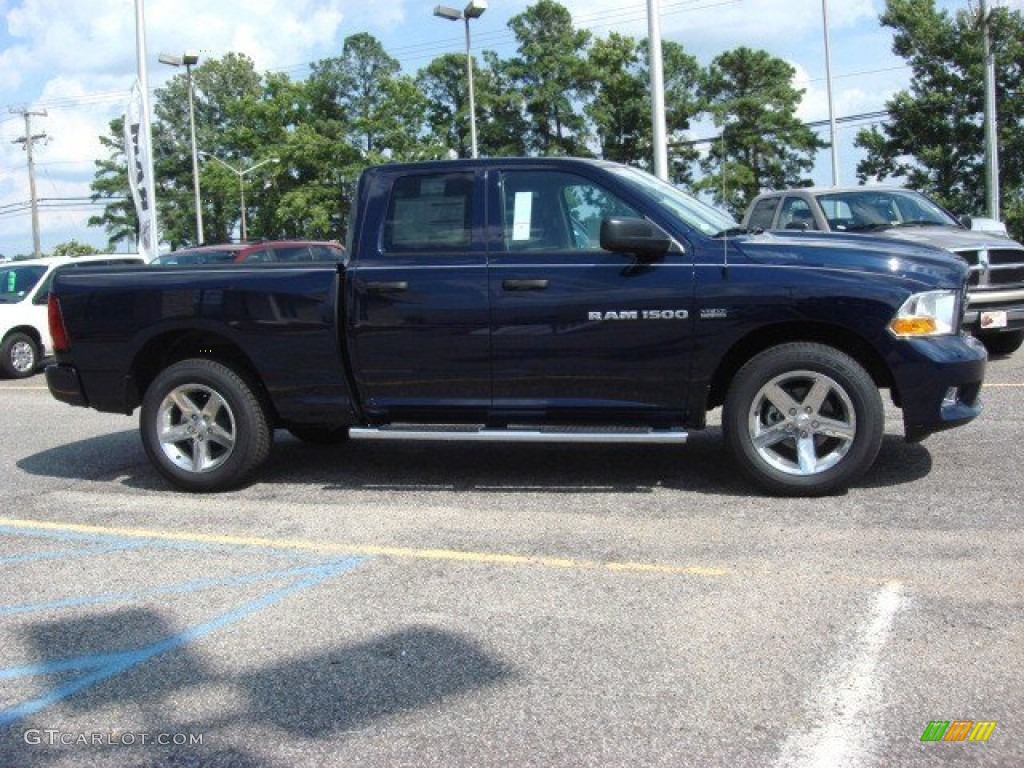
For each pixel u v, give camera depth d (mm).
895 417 8031
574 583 4512
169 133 94938
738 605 4172
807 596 4230
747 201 65562
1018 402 8242
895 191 11453
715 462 6668
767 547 4875
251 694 3553
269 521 5734
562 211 5871
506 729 3244
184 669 3777
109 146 90938
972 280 10078
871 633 3844
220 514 5934
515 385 5914
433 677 3631
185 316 6320
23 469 7551
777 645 3775
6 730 3361
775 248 5605
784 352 5570
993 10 29094
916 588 4270
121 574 4895
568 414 5922
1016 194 44406
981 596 4152
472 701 3441
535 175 5926
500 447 7480
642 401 5797
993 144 28859
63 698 3580
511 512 5707
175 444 6523
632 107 65062
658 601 4254
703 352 5629
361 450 7586
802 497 5695
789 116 64438
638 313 5652
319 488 6469
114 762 3133
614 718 3285
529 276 5781
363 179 6172
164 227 89625
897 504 5484
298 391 6207
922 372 5410
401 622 4148
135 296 6430
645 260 5672
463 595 4422
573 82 65625
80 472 7348
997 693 3357
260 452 6430
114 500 6406
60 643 4062
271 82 69312
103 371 6594
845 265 5488
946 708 3273
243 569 4898
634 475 6422
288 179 68000
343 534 5418
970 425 7395
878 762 2979
